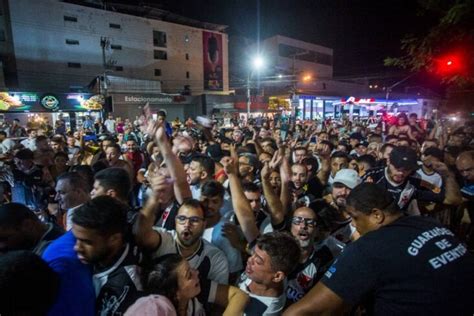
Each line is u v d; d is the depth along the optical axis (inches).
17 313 48.8
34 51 1239.5
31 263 51.8
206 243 95.2
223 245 110.3
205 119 305.4
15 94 891.4
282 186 134.4
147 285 70.6
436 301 57.2
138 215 80.1
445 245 61.3
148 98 1290.6
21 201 177.8
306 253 106.7
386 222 70.4
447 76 293.6
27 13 1215.6
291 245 83.7
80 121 981.8
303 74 1732.3
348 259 63.6
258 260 83.0
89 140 382.9
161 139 109.0
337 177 131.9
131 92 1251.2
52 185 184.9
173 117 1408.7
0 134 366.6
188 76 1667.1
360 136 363.6
